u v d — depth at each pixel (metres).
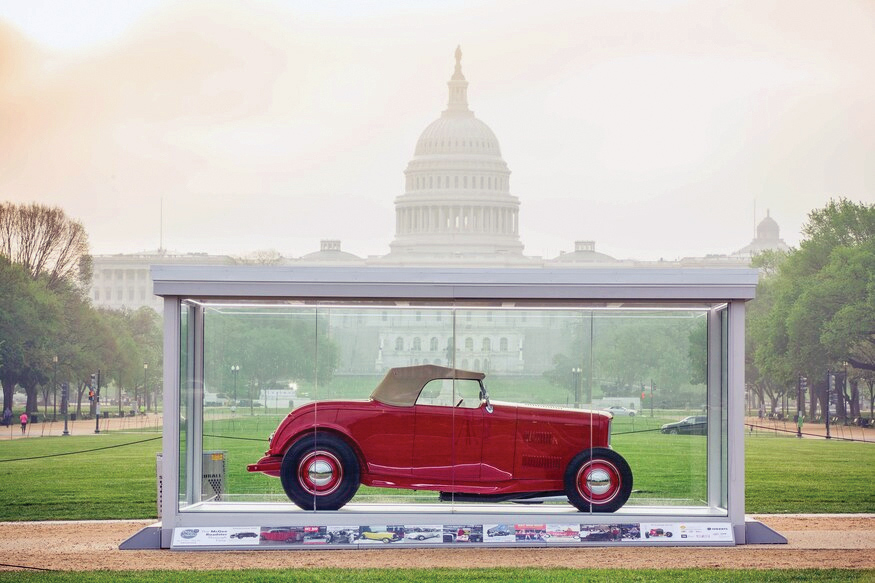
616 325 15.30
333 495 15.03
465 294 14.68
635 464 15.13
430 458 15.09
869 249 77.81
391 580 12.30
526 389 15.27
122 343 94.94
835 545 15.02
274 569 13.10
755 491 24.91
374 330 15.31
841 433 62.16
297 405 15.30
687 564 13.41
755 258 103.88
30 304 81.94
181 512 14.95
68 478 28.89
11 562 13.93
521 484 15.10
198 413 15.34
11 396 82.06
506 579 12.34
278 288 14.64
